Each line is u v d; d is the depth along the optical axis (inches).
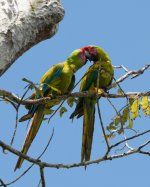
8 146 283.4
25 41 337.1
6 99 294.8
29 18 340.5
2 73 321.4
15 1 343.3
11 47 325.7
